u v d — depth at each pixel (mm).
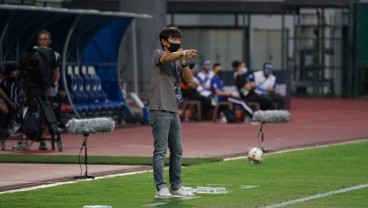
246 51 83000
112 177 29172
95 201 24359
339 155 36406
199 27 83438
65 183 27797
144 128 50188
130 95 55469
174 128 24781
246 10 79062
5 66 44875
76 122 29250
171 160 25016
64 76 47750
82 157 34719
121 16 49125
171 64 24531
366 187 27344
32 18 44500
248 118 54062
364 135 47344
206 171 30906
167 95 24500
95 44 52188
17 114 37312
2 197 24953
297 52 88188
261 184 27859
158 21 58500
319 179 29109
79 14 46500
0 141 38938
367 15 85812
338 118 60969
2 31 43438
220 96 54344
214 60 83500
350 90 87562
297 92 88875
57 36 47625
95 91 51219
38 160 33562
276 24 88688
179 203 24016
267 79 55938
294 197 25266
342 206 23812
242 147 39938
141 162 33281
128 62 58344
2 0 47438
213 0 78812
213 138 44219
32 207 23391
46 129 37844
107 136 45000
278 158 35062
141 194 25578
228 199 24781
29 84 36250
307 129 50781
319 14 86938
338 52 87875
